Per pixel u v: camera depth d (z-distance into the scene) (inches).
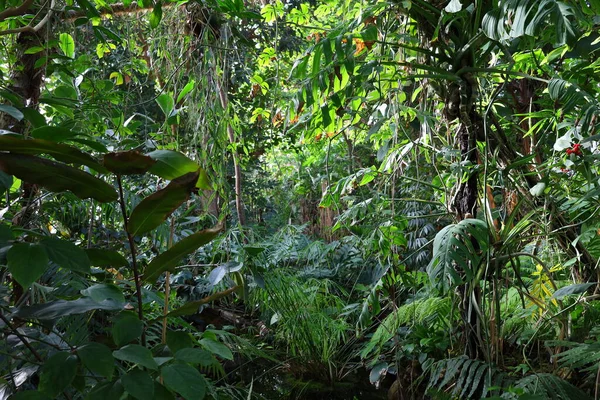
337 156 206.5
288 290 131.3
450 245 75.7
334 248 164.4
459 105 82.4
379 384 115.8
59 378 36.6
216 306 160.7
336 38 79.6
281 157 300.8
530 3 62.5
